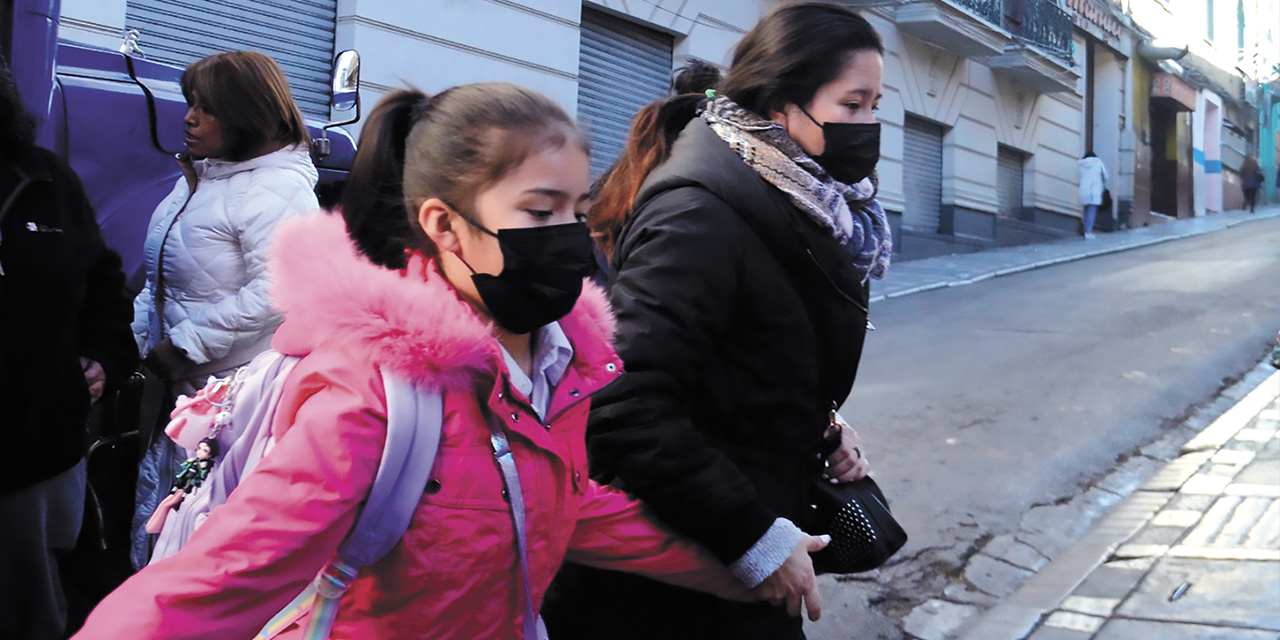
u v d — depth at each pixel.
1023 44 18.52
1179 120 29.06
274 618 1.38
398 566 1.30
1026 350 8.68
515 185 1.36
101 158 3.26
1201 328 9.55
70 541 2.36
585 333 1.55
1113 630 3.60
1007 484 5.32
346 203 1.48
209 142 2.84
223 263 2.79
